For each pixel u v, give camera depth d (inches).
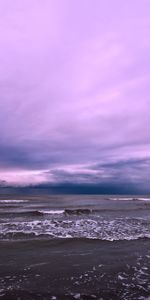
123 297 244.4
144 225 694.5
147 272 320.8
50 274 311.1
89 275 308.0
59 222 726.5
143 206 1454.2
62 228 637.3
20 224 684.7
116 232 593.6
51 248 442.0
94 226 671.1
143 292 257.0
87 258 383.6
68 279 293.6
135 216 917.2
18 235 540.4
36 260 370.6
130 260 373.7
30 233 560.7
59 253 410.9
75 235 553.9
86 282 284.4
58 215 941.8
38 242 481.4
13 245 457.1
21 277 299.7
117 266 344.2
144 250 434.3
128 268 336.2
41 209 1201.4
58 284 278.1
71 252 418.0
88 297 244.7
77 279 293.7
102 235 558.3
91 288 267.0
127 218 844.6
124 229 631.8
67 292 256.4
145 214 993.5
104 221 764.6
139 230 620.4
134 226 676.7
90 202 1948.8
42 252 416.2
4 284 276.8
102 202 1959.9
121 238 527.5
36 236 535.2
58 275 307.4
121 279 294.4
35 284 277.9
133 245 470.0
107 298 242.5
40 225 675.4
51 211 1071.6
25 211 1058.1
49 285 275.1
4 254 400.2
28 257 386.0
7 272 317.1
